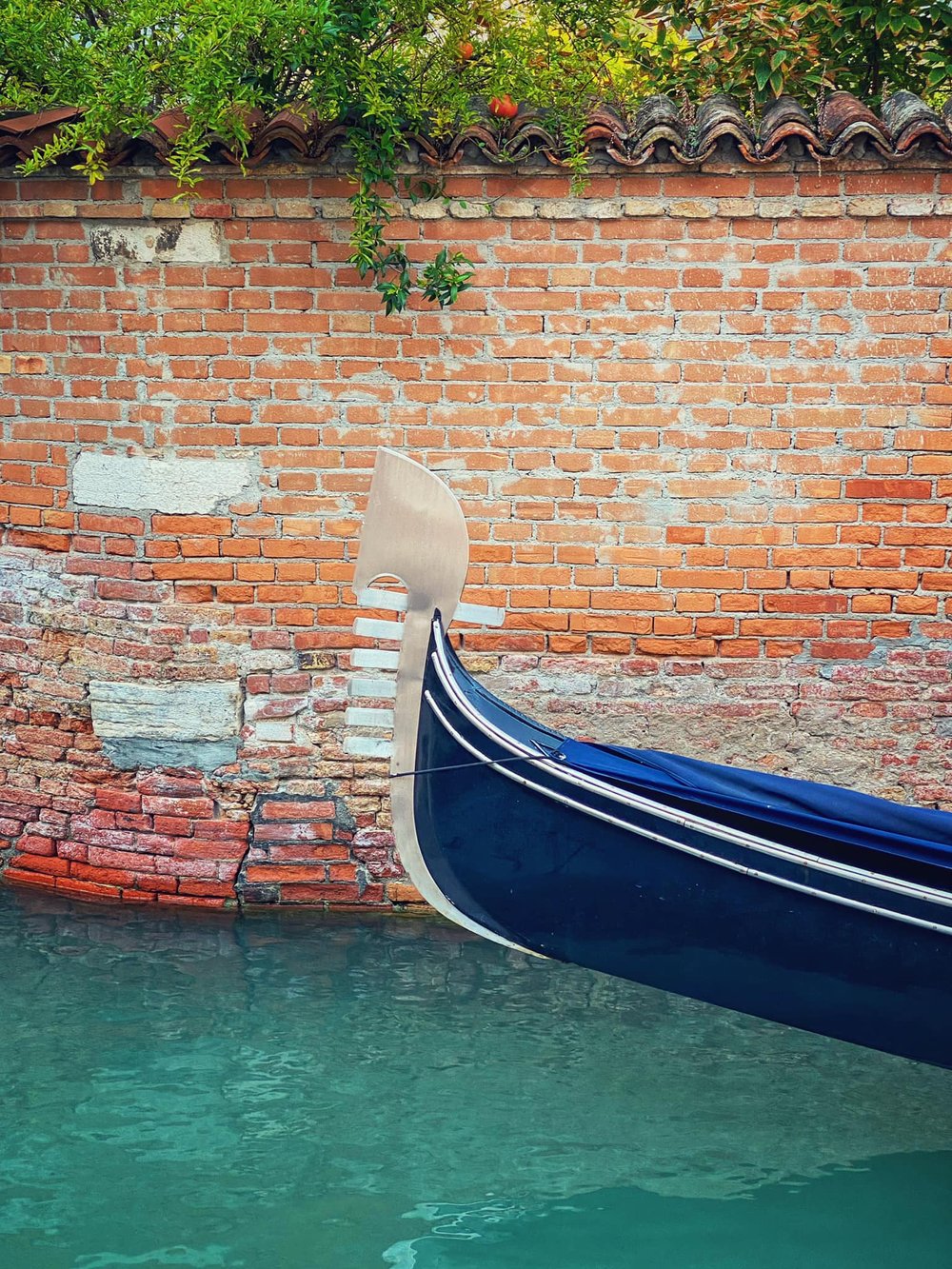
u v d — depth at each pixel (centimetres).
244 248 492
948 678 509
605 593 510
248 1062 438
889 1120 423
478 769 396
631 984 497
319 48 445
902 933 381
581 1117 418
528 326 493
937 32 553
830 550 502
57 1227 363
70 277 502
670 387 494
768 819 384
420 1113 416
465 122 474
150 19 451
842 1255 361
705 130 472
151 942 509
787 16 530
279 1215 370
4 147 488
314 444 505
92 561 522
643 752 405
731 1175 393
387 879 532
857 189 476
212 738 525
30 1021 456
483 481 505
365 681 403
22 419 519
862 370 489
